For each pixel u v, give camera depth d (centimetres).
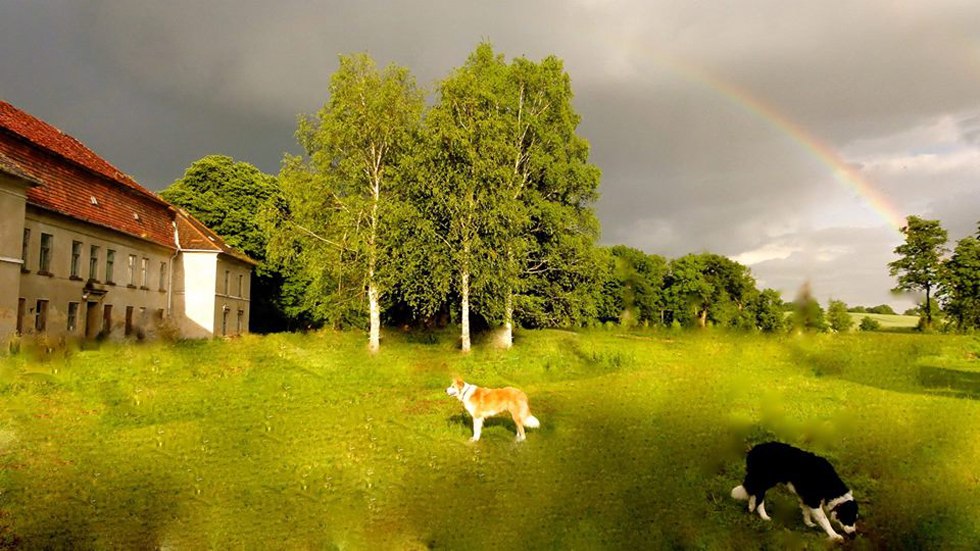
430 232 3572
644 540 879
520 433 1374
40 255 3400
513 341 3919
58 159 3803
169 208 5206
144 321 4597
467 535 909
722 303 6819
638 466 1173
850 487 1059
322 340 3925
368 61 3703
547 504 1005
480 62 4219
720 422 1449
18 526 954
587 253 3944
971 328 4966
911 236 5969
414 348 3634
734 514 966
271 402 1841
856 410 1535
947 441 1292
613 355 2667
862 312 5934
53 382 2005
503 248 3634
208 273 5166
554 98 4116
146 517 991
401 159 3728
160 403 1784
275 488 1112
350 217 3684
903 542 880
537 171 4069
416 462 1234
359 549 885
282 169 3741
